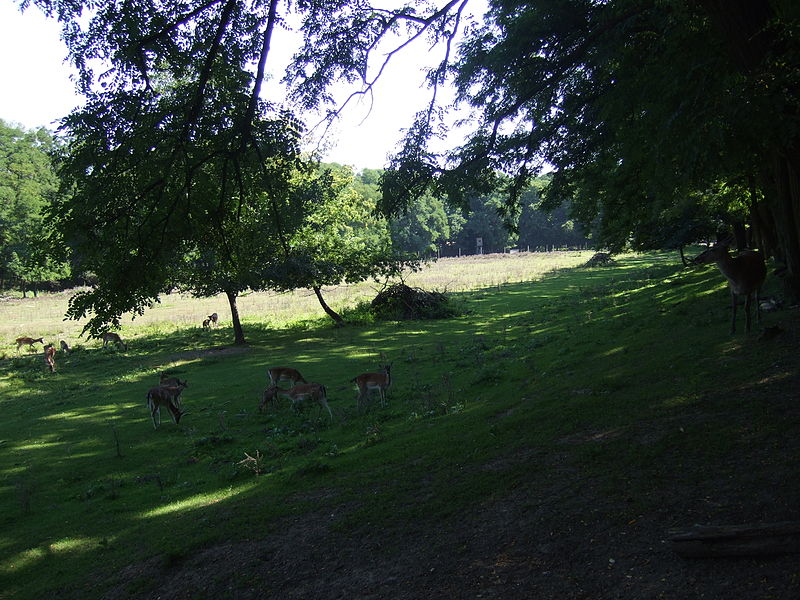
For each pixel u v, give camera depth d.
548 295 38.03
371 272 32.06
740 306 13.74
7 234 68.69
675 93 9.01
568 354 15.21
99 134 8.80
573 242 124.12
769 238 20.47
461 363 18.11
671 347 11.69
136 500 9.71
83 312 9.64
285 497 8.21
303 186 15.05
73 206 9.27
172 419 15.38
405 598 4.83
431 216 106.12
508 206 15.98
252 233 12.69
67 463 12.43
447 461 8.20
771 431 6.19
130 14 8.35
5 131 80.19
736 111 7.15
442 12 10.91
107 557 7.32
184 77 10.23
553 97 14.10
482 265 81.56
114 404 17.91
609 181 15.66
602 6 12.02
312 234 29.89
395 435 10.96
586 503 5.76
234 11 8.83
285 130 9.96
